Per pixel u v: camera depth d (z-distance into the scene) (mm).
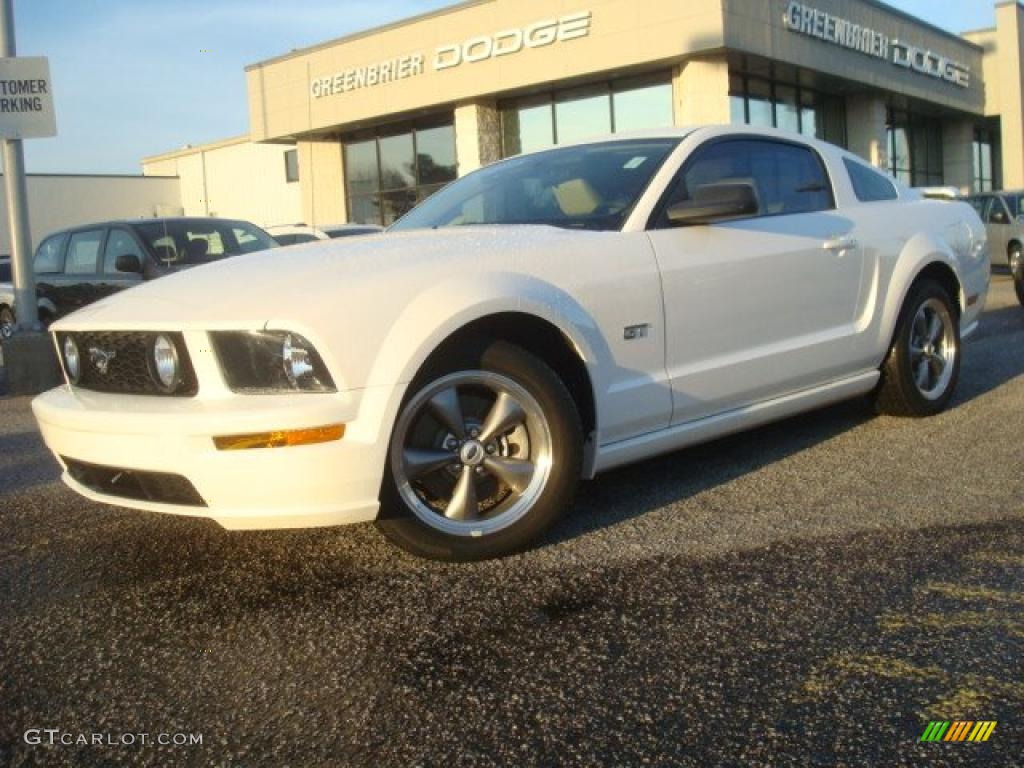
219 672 2639
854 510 3785
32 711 2467
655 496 4066
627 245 3738
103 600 3184
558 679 2521
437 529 3248
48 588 3316
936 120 28734
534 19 18703
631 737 2240
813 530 3566
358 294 3080
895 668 2514
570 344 3514
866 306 4855
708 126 4418
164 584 3299
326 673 2604
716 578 3143
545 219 4059
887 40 21594
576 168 4305
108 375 3357
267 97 24422
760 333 4215
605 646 2695
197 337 3047
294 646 2771
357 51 21953
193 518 4035
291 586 3223
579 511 3896
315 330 2957
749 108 19312
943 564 3191
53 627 2986
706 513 3812
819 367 4535
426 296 3158
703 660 2594
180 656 2744
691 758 2145
